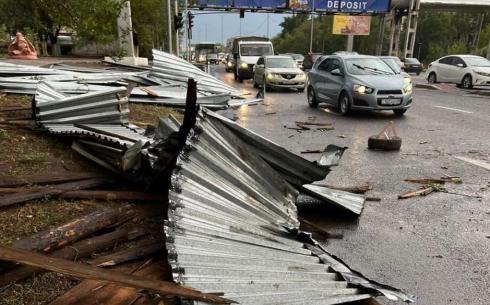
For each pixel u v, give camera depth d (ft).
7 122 19.86
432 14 249.34
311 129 34.42
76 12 30.12
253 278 9.34
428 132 33.22
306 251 11.10
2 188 12.72
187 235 9.90
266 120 39.14
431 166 22.85
